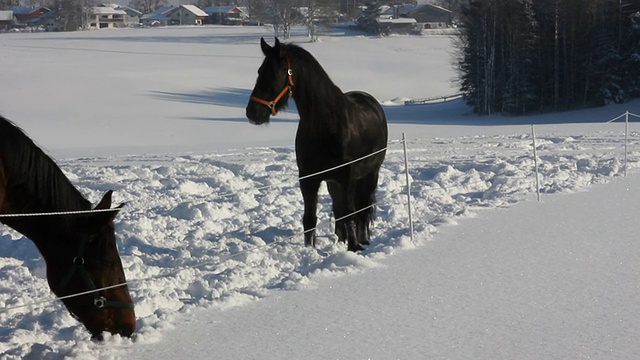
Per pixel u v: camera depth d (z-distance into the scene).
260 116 8.33
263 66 8.34
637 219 10.39
